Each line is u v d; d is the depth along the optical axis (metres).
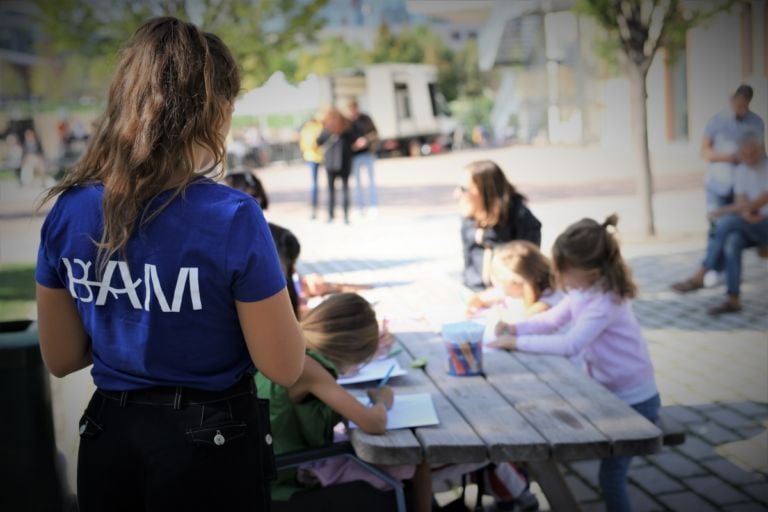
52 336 1.77
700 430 4.24
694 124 18.41
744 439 4.11
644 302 6.75
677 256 8.39
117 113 1.63
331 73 23.70
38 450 3.17
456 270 8.04
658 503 3.52
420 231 10.89
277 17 11.44
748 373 5.03
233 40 11.18
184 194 1.59
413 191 15.80
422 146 25.03
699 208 11.22
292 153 23.61
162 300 1.59
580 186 14.33
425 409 2.59
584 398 2.67
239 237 1.59
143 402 1.65
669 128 19.97
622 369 3.10
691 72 18.02
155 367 1.64
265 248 1.62
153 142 1.58
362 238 10.55
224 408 1.66
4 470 3.15
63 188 1.67
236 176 4.68
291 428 2.61
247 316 1.62
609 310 3.09
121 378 1.67
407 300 4.18
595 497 3.60
